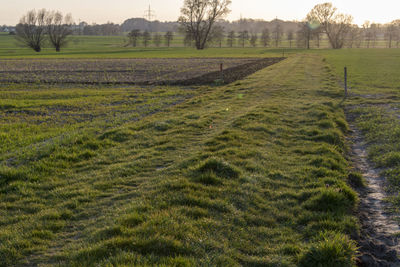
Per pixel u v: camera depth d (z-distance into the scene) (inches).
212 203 256.2
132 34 6530.5
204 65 2057.1
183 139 457.1
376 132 482.3
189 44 5944.9
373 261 196.1
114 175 336.5
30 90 1146.0
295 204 266.7
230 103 746.2
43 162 380.8
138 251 191.3
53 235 227.8
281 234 223.5
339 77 1252.5
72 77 1540.4
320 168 332.8
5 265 192.4
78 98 925.8
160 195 268.5
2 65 2395.4
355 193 282.4
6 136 514.6
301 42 5610.2
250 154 379.2
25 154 412.2
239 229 225.0
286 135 468.8
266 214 251.9
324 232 221.0
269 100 759.7
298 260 189.6
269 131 480.7
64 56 3686.0
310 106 657.6
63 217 255.6
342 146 432.8
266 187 297.3
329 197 261.4
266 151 398.0
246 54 3476.9
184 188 279.9
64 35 5221.5
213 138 437.4
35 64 2472.9
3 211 268.1
